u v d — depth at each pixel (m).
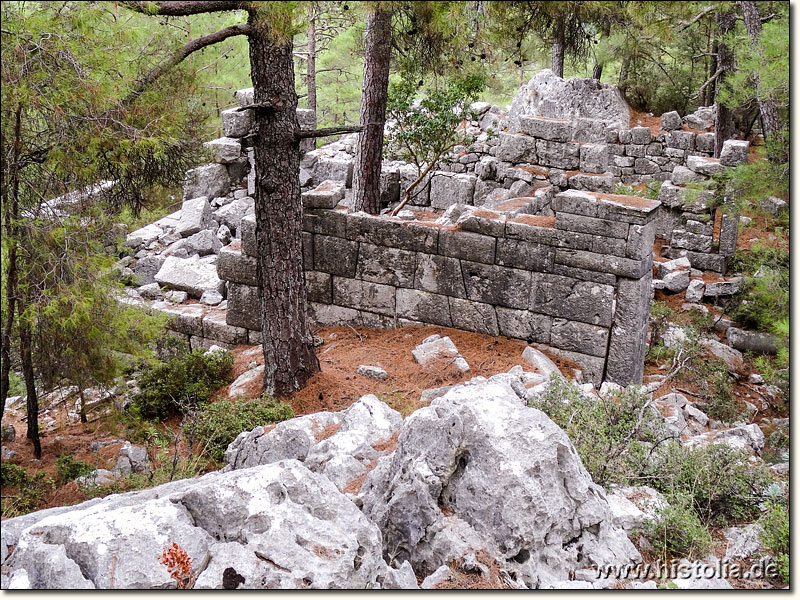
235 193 18.72
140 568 5.14
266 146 10.33
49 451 10.45
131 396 11.73
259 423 10.05
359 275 12.45
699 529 6.73
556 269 11.30
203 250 16.75
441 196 18.78
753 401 13.72
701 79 24.80
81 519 5.44
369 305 12.52
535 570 5.93
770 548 6.72
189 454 9.43
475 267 11.74
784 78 14.12
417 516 6.18
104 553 5.19
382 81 15.45
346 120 30.66
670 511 6.76
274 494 5.71
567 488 6.29
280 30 8.73
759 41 15.12
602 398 9.40
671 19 7.73
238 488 5.67
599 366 11.31
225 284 14.82
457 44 11.27
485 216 11.67
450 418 6.40
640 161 21.88
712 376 13.30
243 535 5.46
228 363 12.22
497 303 11.73
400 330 12.27
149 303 13.27
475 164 19.44
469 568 5.86
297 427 8.72
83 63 9.24
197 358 12.02
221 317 13.66
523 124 17.39
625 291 11.02
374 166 15.91
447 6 7.86
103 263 9.93
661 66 24.14
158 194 19.34
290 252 10.66
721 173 16.70
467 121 21.33
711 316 16.41
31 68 8.97
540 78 23.16
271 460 8.83
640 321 11.18
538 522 5.98
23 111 9.28
